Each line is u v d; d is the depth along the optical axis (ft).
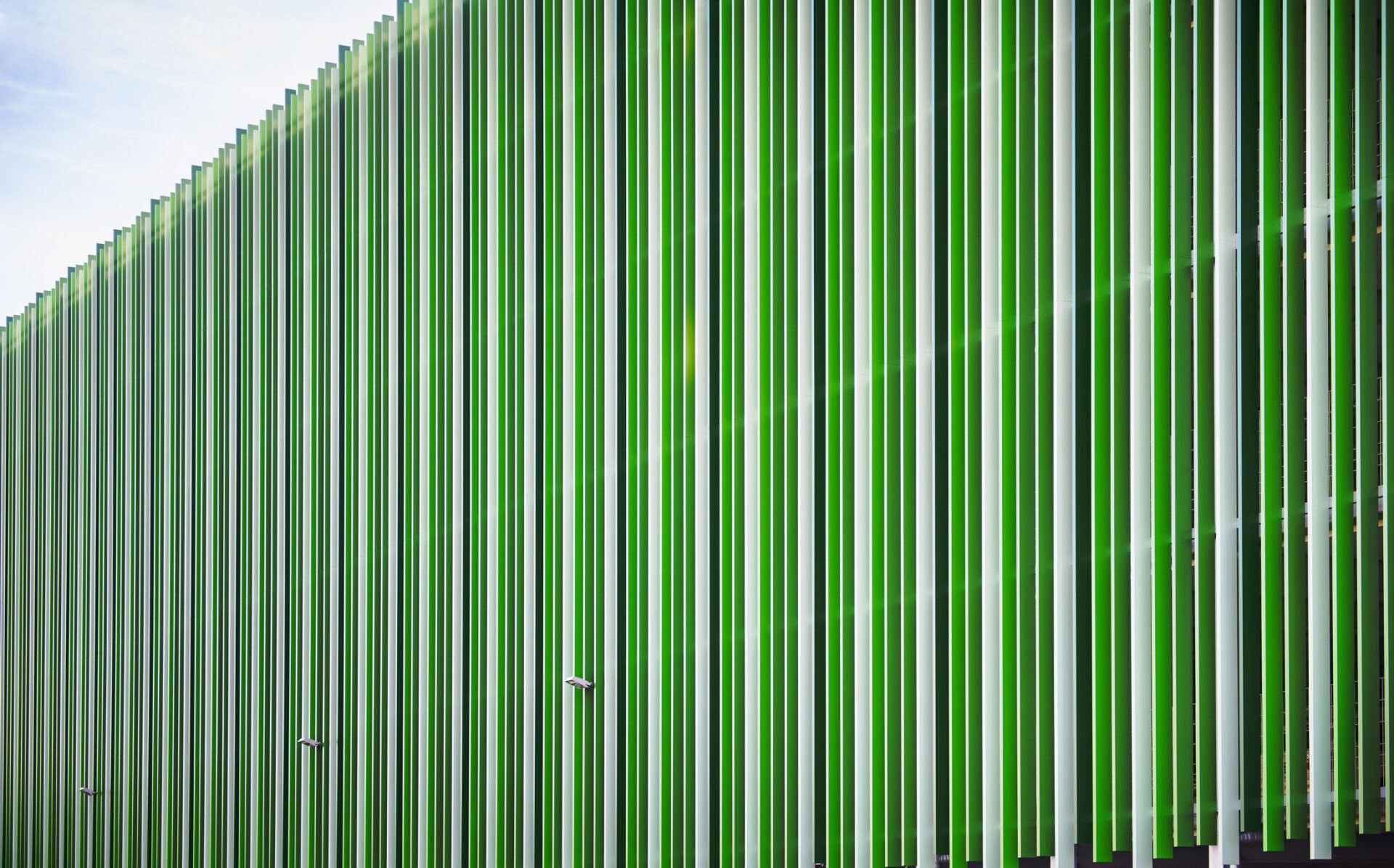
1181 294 14.90
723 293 18.90
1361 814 14.01
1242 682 14.62
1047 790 15.81
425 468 24.50
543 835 21.79
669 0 19.89
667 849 19.71
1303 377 14.33
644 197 20.16
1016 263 16.02
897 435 16.96
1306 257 14.26
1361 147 14.01
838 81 17.74
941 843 16.67
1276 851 14.32
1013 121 16.10
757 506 18.57
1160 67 15.07
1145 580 15.23
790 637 18.08
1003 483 16.10
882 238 17.11
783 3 18.34
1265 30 14.39
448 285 23.95
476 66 23.26
